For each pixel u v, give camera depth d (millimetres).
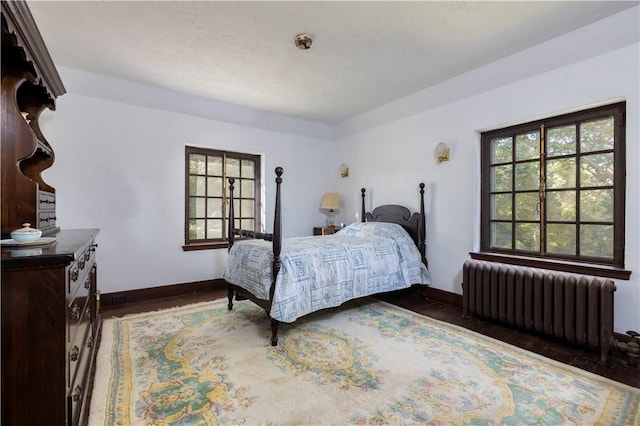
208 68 2947
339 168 5156
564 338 2404
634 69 2236
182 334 2588
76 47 2561
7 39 1417
